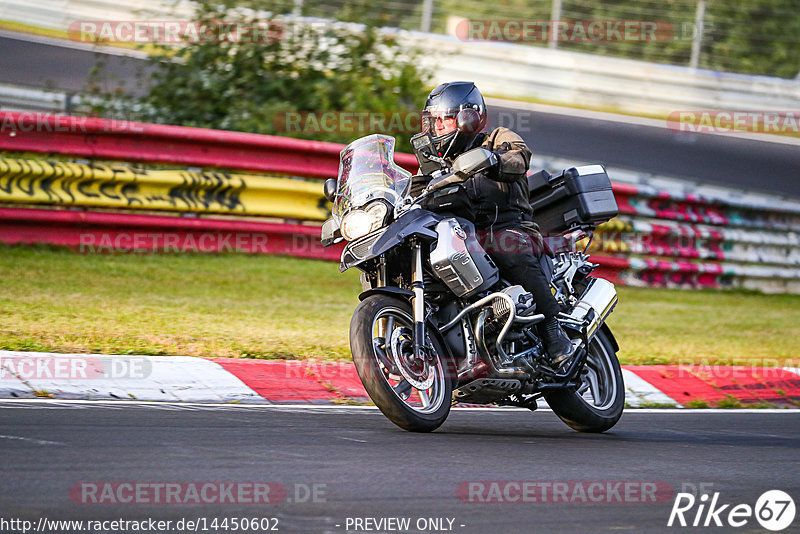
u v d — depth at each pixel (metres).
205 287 33.16
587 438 19.72
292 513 12.00
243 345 24.86
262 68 43.00
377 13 46.00
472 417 21.88
